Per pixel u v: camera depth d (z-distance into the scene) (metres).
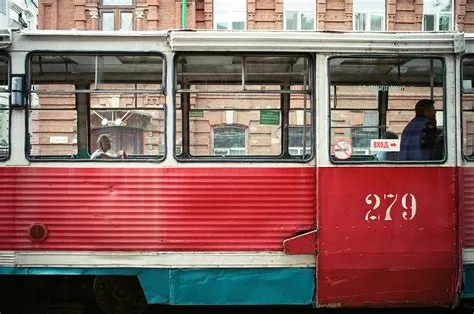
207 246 5.56
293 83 5.68
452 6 16.91
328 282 5.59
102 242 5.54
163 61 5.60
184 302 5.62
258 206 5.58
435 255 5.60
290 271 5.62
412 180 5.61
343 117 5.71
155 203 5.55
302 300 5.65
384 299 5.65
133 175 5.55
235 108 5.67
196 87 5.68
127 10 16.89
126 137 5.66
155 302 5.62
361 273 5.59
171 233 5.55
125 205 5.55
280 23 16.69
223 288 5.63
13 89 5.51
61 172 5.54
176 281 5.60
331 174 5.58
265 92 5.62
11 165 5.54
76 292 6.29
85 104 5.69
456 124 5.64
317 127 5.60
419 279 5.63
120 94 5.61
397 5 16.83
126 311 6.07
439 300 5.68
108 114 5.68
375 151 5.69
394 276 5.62
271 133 5.70
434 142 5.68
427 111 5.73
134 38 5.61
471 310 6.62
